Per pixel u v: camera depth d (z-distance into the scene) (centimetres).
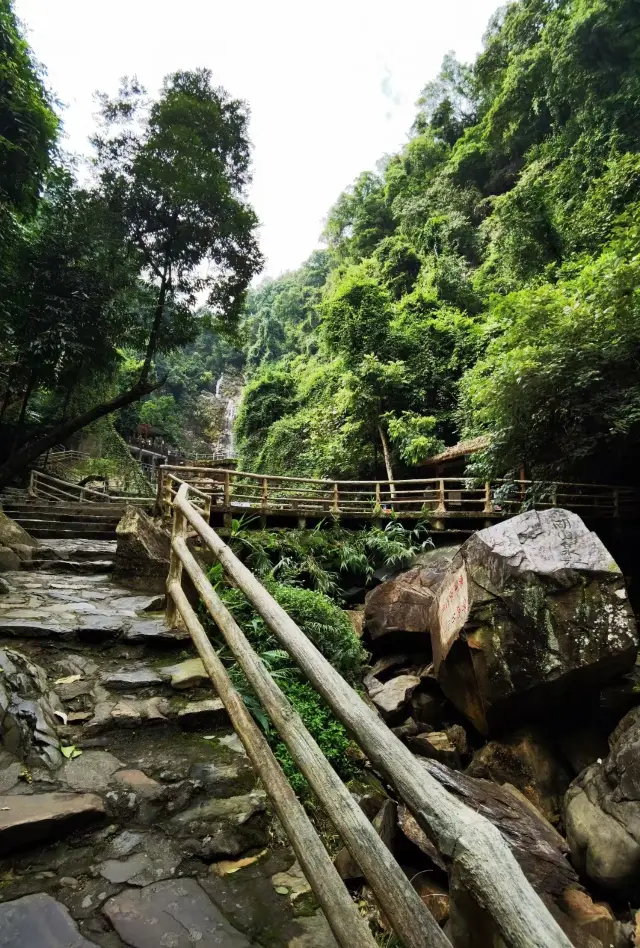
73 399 1104
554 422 729
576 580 393
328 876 108
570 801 317
